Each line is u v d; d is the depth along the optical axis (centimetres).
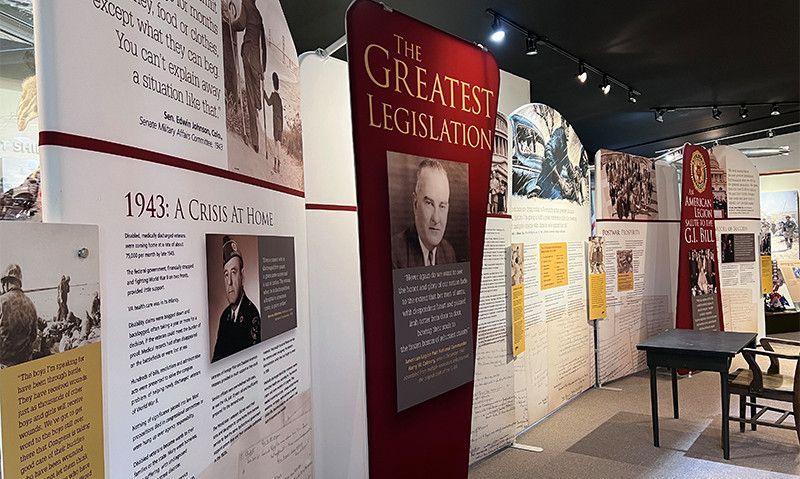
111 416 112
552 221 509
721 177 700
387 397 245
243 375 179
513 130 452
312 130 311
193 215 149
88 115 111
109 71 117
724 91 752
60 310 98
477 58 296
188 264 146
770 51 596
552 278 507
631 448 422
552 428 471
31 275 92
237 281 174
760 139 1106
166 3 140
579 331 560
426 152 263
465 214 288
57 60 104
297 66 253
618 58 613
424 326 263
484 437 407
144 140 128
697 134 1046
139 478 120
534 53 542
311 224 311
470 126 292
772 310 932
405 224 251
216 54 167
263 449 194
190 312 146
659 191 685
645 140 1097
